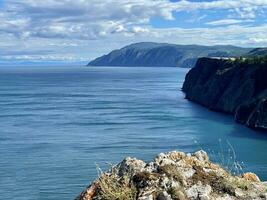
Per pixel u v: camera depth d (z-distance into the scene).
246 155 80.81
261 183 9.15
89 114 132.88
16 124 112.62
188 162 9.32
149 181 8.45
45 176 61.03
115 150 80.06
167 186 8.36
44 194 53.12
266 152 83.62
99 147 82.75
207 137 98.69
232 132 107.44
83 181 58.38
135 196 8.23
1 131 101.75
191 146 86.94
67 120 120.00
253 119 115.19
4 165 68.06
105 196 8.25
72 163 69.12
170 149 82.50
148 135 96.75
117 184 8.48
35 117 126.12
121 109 146.00
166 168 8.76
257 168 71.19
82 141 89.12
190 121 122.25
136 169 8.86
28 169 65.38
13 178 60.28
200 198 8.25
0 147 83.19
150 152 79.12
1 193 53.62
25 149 81.06
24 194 53.25
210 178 8.84
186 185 8.54
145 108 149.62
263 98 124.50
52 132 100.44
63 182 57.91
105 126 109.31
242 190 8.68
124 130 103.12
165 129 105.81
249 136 102.38
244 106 126.38
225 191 8.60
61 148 81.88
